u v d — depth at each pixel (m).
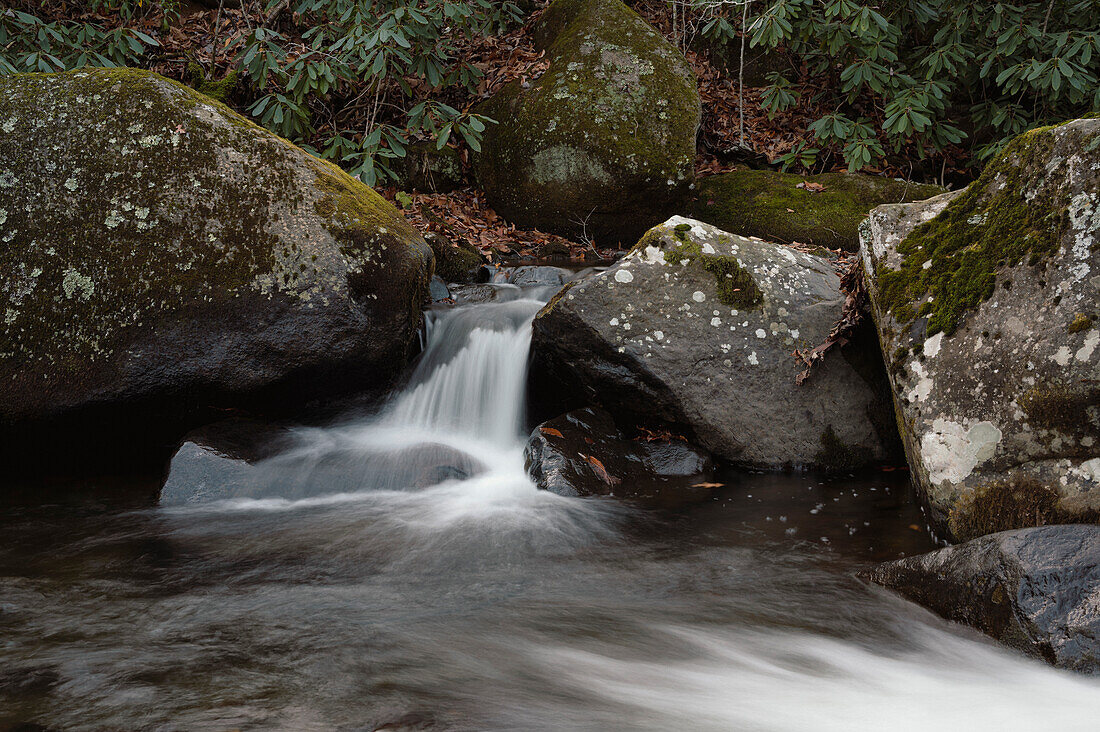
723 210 7.49
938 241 3.69
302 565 3.21
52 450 4.29
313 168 4.72
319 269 4.39
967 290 3.39
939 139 7.87
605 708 2.23
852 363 4.43
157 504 3.86
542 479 4.09
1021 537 2.65
